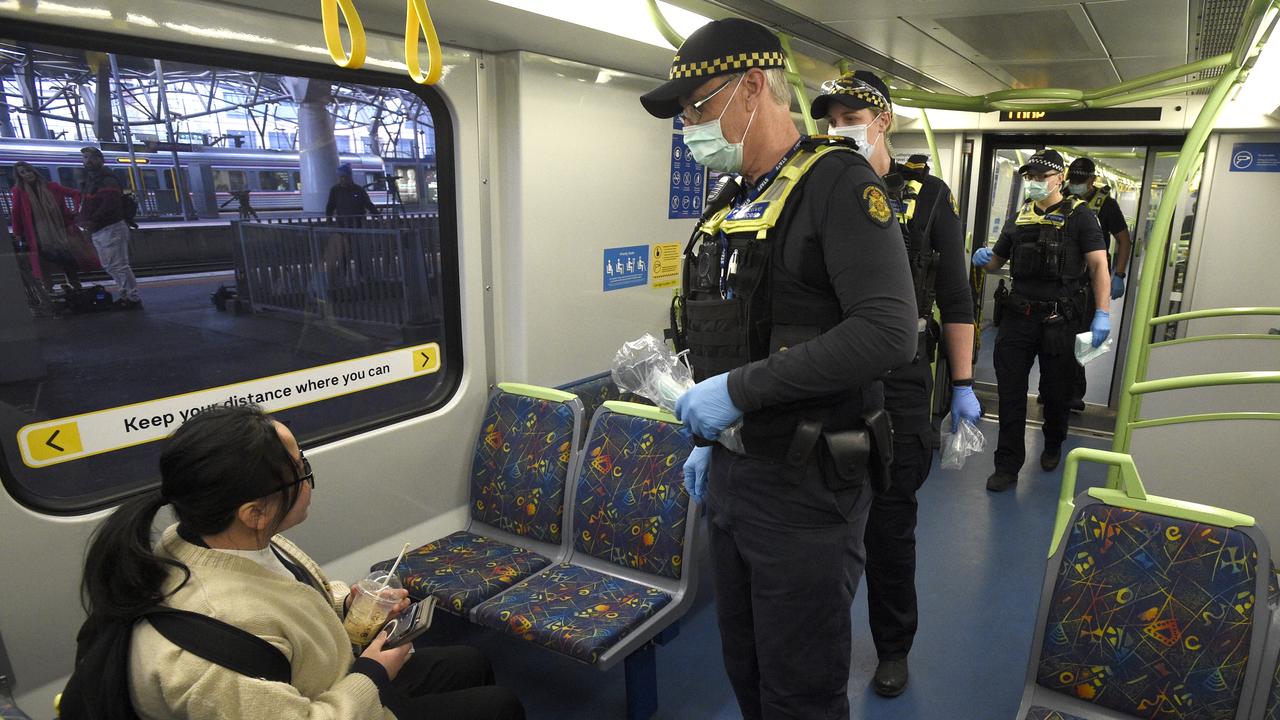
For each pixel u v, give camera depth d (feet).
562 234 10.36
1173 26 8.53
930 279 8.18
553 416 9.71
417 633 5.86
